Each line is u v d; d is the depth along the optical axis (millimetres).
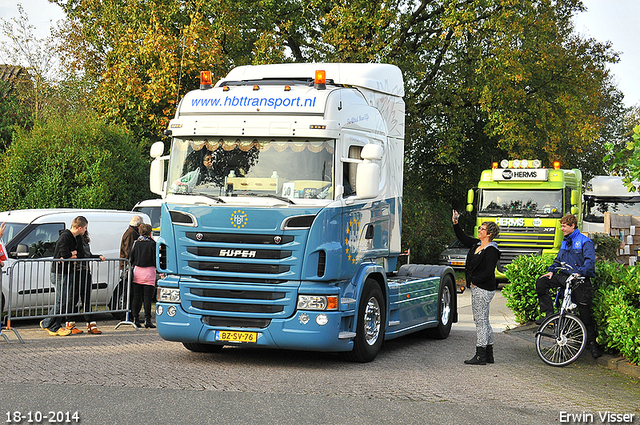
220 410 6270
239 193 8586
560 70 27906
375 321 9461
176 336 8844
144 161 20391
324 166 8539
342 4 24188
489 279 9273
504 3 23719
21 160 18109
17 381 7301
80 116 20125
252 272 8461
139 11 22828
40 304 12469
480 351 9312
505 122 25750
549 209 20938
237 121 8727
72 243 11492
